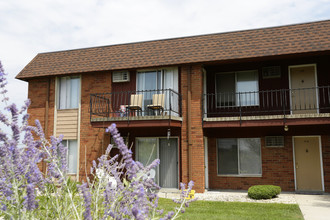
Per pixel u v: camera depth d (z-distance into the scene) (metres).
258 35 13.70
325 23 13.14
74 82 15.79
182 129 13.45
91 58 15.78
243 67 14.43
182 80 13.77
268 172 13.84
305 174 13.55
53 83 15.99
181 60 13.62
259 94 14.07
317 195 12.36
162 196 11.73
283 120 12.25
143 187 2.48
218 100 14.63
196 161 13.07
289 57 12.65
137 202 2.35
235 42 13.71
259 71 14.22
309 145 13.68
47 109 15.77
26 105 2.67
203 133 13.44
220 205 9.77
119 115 14.67
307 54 12.30
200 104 13.34
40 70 16.12
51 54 17.14
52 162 2.75
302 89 12.50
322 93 13.38
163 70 14.29
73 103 15.60
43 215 2.88
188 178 13.05
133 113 14.45
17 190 2.48
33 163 2.68
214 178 14.52
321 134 13.38
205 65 14.17
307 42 12.48
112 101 14.92
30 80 16.47
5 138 2.45
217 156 14.62
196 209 8.97
